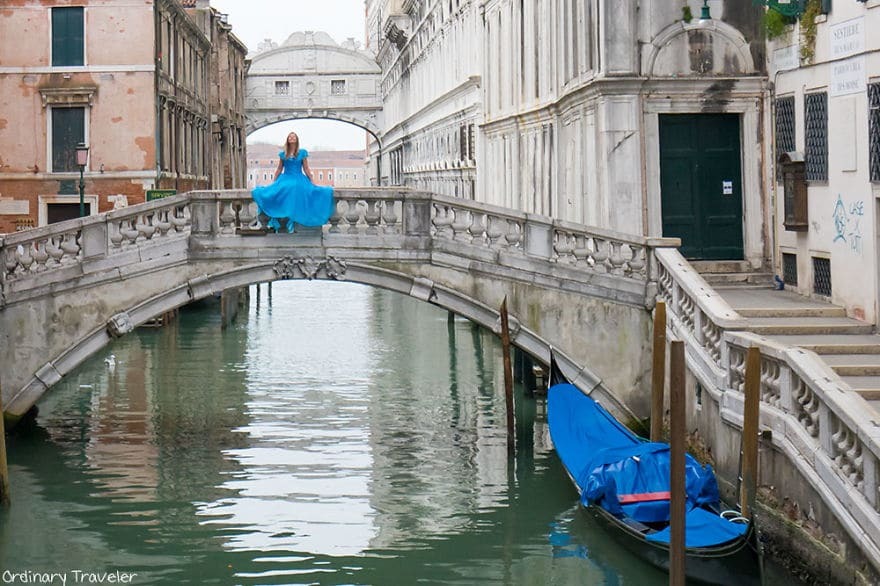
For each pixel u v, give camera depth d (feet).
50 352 58.95
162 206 59.62
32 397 59.06
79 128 113.09
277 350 104.47
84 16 112.16
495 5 110.73
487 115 116.98
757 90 66.39
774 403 43.68
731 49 66.44
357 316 137.08
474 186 127.13
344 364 95.66
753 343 44.70
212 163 169.07
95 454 62.39
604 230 59.41
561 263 59.36
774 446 42.93
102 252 59.11
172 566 45.16
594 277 59.21
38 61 112.16
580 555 46.50
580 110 74.18
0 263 58.18
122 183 113.09
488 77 115.85
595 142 69.41
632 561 44.57
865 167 52.34
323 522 50.67
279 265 60.08
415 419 72.08
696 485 45.70
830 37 56.08
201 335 116.26
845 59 54.29
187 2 162.91
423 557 46.32
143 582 43.55
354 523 50.44
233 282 60.18
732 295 61.31
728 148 67.31
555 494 54.75
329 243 60.18
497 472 58.85
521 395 79.97
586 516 50.11
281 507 52.75
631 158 66.44
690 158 67.21
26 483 56.44
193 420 71.67
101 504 53.06
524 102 97.81
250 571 44.75
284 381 86.74
